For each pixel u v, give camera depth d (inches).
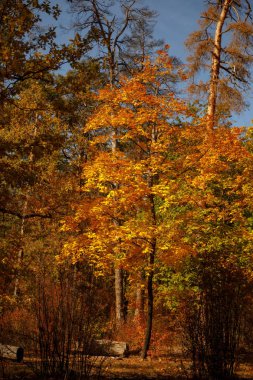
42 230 711.1
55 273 508.1
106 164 466.0
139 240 465.7
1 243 469.7
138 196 454.0
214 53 667.4
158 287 616.4
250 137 676.1
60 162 775.1
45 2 361.7
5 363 313.7
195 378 315.3
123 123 474.6
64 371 267.4
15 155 396.5
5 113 410.6
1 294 492.7
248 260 515.8
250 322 371.9
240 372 346.9
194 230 538.6
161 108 480.7
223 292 321.7
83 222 523.8
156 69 503.5
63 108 422.0
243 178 579.8
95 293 292.8
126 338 555.2
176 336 506.3
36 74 391.2
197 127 499.8
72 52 385.1
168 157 532.4
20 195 506.3
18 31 360.5
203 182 500.7
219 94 651.5
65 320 272.1
